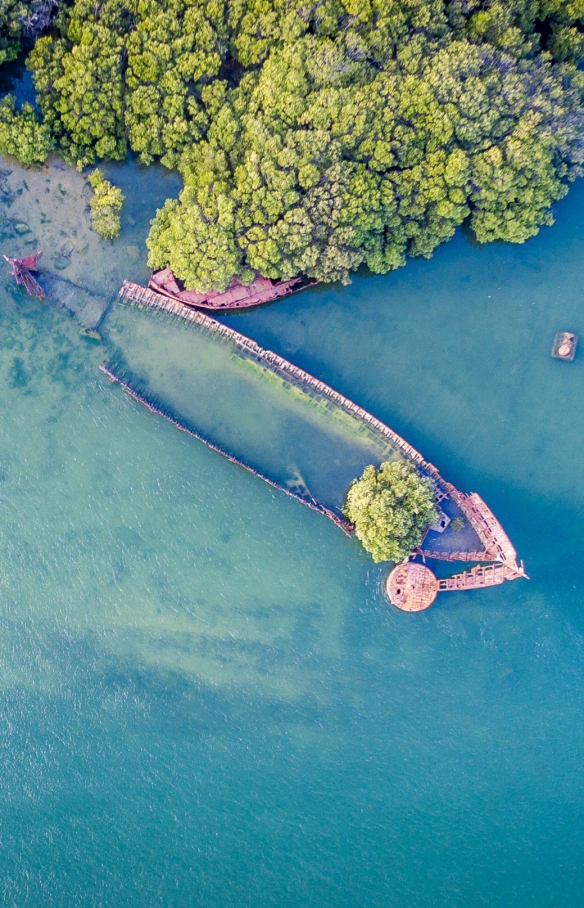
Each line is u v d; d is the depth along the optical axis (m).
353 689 71.94
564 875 71.88
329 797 71.62
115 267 71.00
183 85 63.75
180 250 63.78
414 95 61.09
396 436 70.19
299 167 61.47
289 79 61.03
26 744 72.25
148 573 71.88
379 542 65.06
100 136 66.75
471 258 72.12
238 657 72.06
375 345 72.25
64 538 71.88
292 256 64.81
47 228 70.88
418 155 63.34
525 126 61.97
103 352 70.88
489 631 72.12
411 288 72.00
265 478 70.00
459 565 70.94
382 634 71.69
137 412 71.12
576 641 72.69
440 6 62.66
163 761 71.94
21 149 65.81
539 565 72.62
